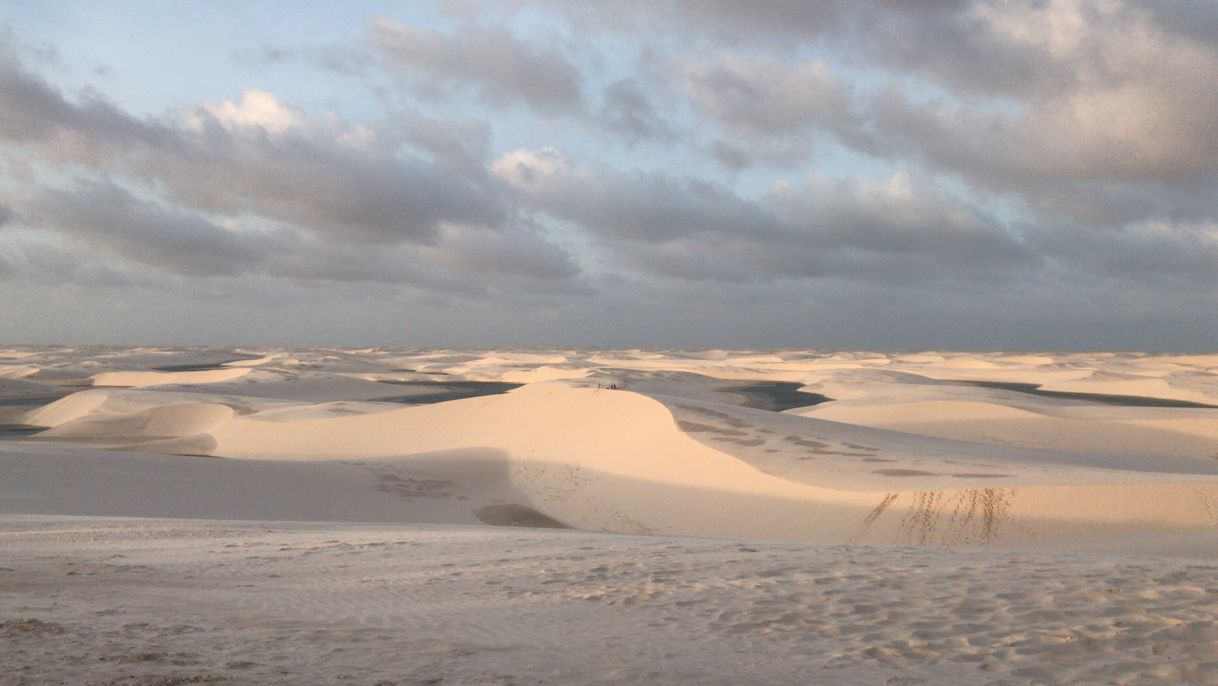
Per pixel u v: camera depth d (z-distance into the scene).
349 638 5.88
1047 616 6.45
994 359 161.50
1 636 5.52
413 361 154.12
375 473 28.08
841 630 6.23
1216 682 5.01
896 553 10.14
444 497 26.77
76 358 153.38
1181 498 17.45
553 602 7.41
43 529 14.64
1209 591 7.08
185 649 5.34
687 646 5.82
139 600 7.38
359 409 45.09
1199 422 41.34
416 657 5.31
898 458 24.59
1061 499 18.03
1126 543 15.59
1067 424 42.53
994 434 41.94
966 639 5.91
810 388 79.06
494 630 6.32
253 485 25.78
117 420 49.69
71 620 6.23
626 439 29.19
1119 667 5.28
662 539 12.85
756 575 8.38
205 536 13.95
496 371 110.31
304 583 8.55
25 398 75.25
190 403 52.03
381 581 8.63
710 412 30.91
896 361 149.38
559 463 28.78
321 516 24.20
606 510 23.94
